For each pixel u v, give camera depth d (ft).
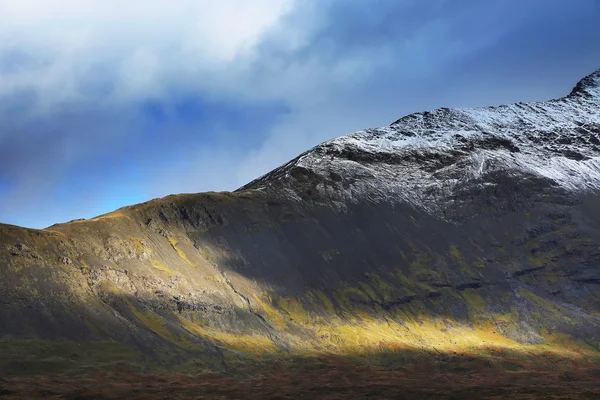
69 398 627.87
